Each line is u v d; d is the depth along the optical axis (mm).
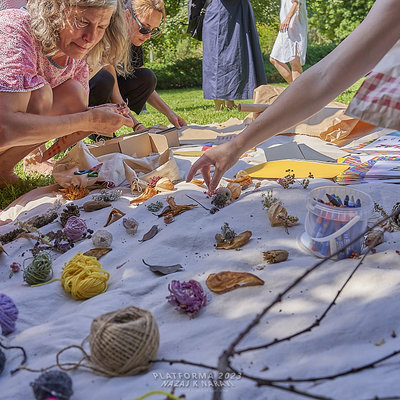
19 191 3299
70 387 1297
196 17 6406
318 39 16656
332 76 1900
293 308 1632
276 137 3990
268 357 1409
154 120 6148
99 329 1378
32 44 2736
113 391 1314
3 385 1412
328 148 3578
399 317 1529
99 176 3105
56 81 3090
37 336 1607
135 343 1359
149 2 4070
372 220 2230
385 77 1680
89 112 2961
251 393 1280
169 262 2059
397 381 1267
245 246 2102
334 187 2117
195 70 13008
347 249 1896
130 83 4496
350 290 1689
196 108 7398
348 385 1264
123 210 2729
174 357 1461
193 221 2379
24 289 1957
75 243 2391
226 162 2217
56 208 2871
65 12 2590
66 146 3314
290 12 6598
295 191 2539
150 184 2869
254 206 2428
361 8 14570
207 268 1947
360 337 1472
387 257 1869
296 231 2201
